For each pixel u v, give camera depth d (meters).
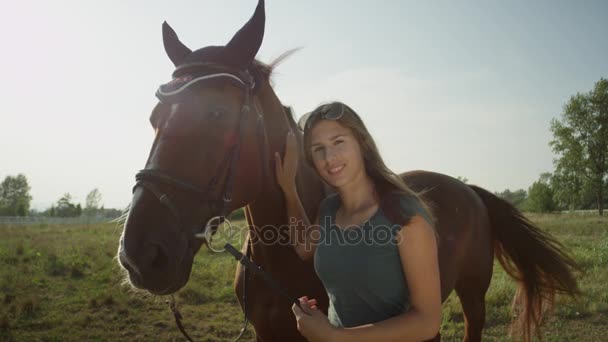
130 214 1.46
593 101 30.16
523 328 2.96
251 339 4.36
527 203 32.28
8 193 60.16
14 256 8.25
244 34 1.77
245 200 1.77
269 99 1.96
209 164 1.58
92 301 5.32
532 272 2.90
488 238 2.94
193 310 5.21
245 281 2.14
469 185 3.29
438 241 2.32
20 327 4.57
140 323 4.76
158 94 1.64
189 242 1.53
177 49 2.05
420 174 2.90
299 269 1.99
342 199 1.42
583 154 30.09
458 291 2.86
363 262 1.25
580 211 29.89
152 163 1.53
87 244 10.11
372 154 1.35
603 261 6.83
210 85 1.64
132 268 1.38
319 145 1.36
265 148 1.84
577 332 4.07
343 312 1.35
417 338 1.14
